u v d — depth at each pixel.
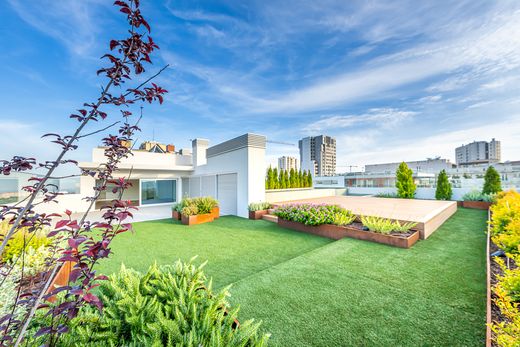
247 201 10.35
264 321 2.74
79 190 13.54
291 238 6.74
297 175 18.95
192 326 1.83
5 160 1.41
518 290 2.65
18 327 1.60
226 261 4.89
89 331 1.89
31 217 1.49
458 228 7.42
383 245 5.61
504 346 1.83
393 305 3.04
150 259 5.04
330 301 3.15
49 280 1.58
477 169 24.73
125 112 2.05
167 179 17.31
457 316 2.79
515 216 5.02
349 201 12.88
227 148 11.88
